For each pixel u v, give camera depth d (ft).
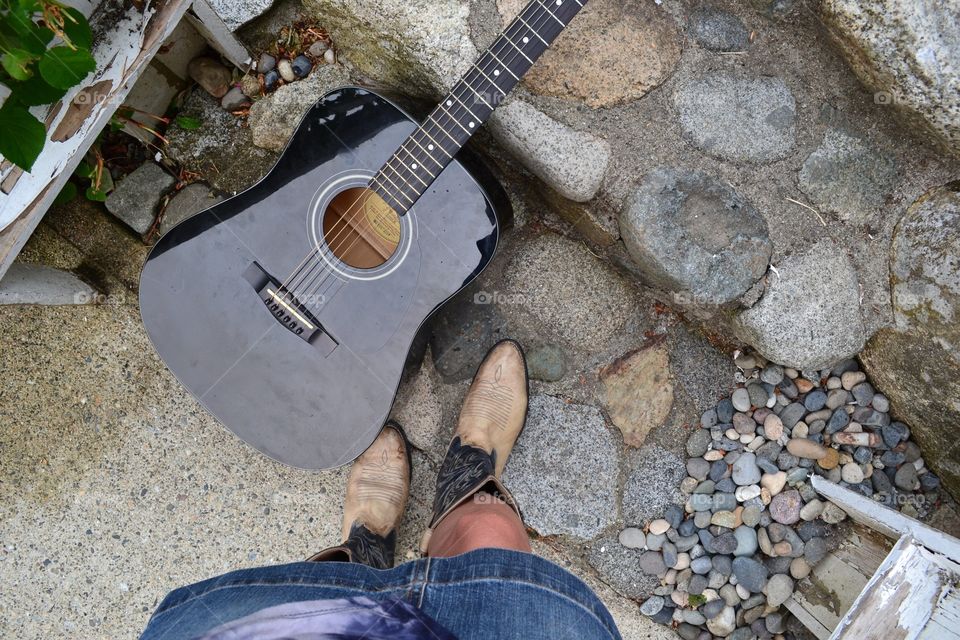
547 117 4.76
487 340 5.75
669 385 5.72
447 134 4.45
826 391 5.52
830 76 4.72
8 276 4.94
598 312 5.74
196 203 5.66
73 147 4.45
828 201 4.84
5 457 5.57
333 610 2.94
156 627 3.05
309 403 4.83
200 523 5.61
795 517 5.57
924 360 4.85
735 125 4.82
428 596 3.12
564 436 5.73
